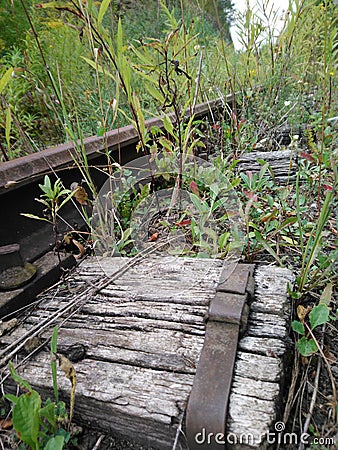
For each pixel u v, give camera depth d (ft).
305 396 2.40
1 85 3.43
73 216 4.30
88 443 2.24
